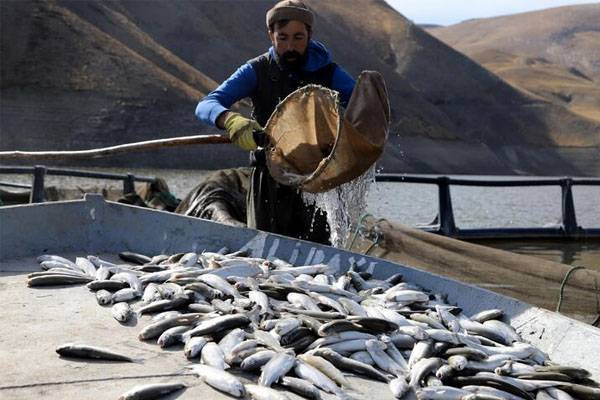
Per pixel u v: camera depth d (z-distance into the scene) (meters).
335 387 3.80
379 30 188.00
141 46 100.25
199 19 128.75
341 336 4.30
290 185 6.20
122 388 3.76
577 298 7.28
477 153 139.88
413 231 8.29
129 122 79.06
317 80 6.65
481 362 4.20
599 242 11.34
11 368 3.97
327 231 6.91
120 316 4.75
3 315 4.85
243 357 4.00
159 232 6.88
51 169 12.13
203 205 8.76
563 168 165.75
